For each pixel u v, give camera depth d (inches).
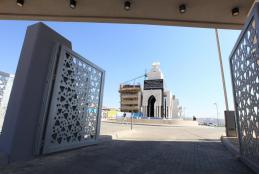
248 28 204.2
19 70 229.9
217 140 487.5
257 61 183.9
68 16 326.3
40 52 240.7
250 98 209.2
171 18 323.6
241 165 225.9
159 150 312.3
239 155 258.1
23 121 215.5
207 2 280.8
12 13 319.6
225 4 283.0
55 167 193.8
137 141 422.9
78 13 317.7
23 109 215.6
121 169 196.7
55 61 262.1
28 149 221.3
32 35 239.6
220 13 303.0
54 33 267.3
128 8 289.1
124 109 2726.4
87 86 336.8
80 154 261.0
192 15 312.5
